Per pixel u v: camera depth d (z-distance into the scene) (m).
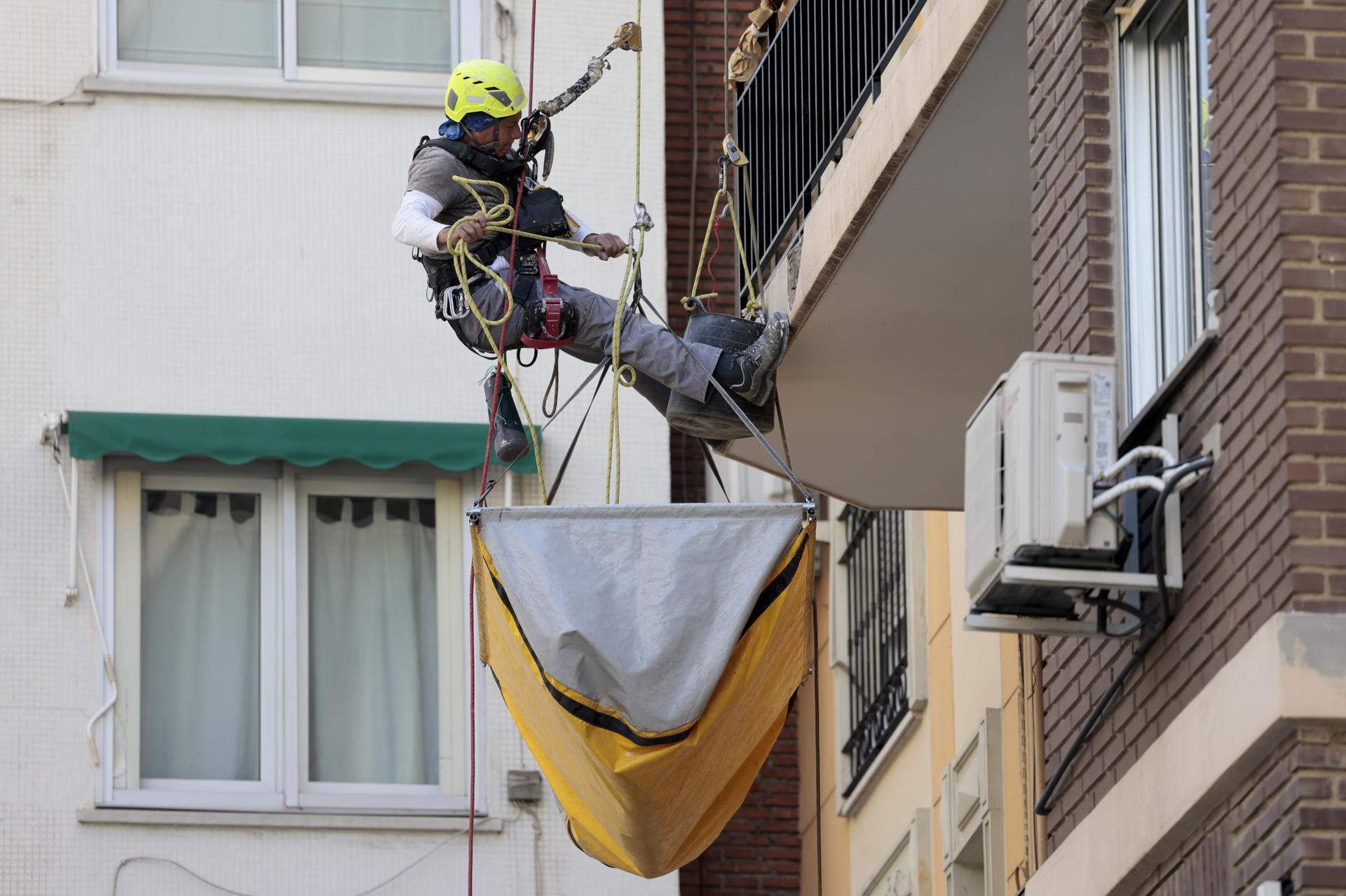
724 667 22.64
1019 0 23.69
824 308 28.72
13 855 37.69
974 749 32.97
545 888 38.50
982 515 20.56
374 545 40.22
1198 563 19.53
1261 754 17.98
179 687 39.12
